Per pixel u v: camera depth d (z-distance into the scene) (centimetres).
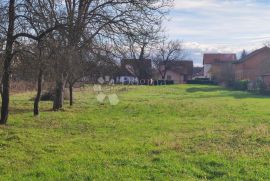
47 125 2216
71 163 1267
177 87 8362
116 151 1476
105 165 1229
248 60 9675
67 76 3189
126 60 2775
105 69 2914
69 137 1838
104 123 2361
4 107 2223
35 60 2106
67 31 2070
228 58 15162
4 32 2022
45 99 4178
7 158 1363
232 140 1667
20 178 1098
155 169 1170
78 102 3897
